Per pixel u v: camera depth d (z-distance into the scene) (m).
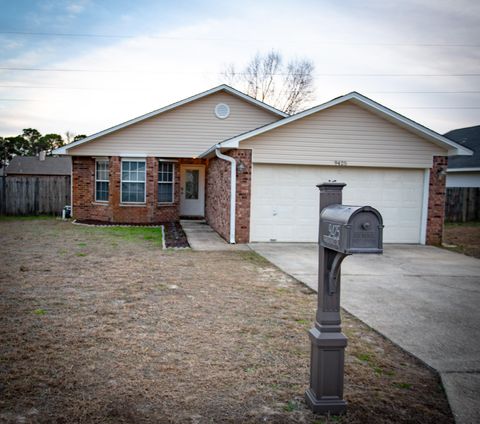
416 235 12.20
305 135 11.45
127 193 16.06
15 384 3.39
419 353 4.28
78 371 3.67
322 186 3.23
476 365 4.01
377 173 11.92
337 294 3.09
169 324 4.94
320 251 3.15
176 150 16.11
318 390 3.09
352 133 11.59
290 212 11.70
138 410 3.06
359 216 2.76
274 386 3.50
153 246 10.73
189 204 18.69
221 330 4.79
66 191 19.02
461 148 11.66
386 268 8.73
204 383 3.52
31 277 7.06
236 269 8.16
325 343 3.04
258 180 11.57
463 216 19.48
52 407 3.06
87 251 9.76
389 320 5.35
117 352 4.10
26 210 18.78
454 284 7.39
